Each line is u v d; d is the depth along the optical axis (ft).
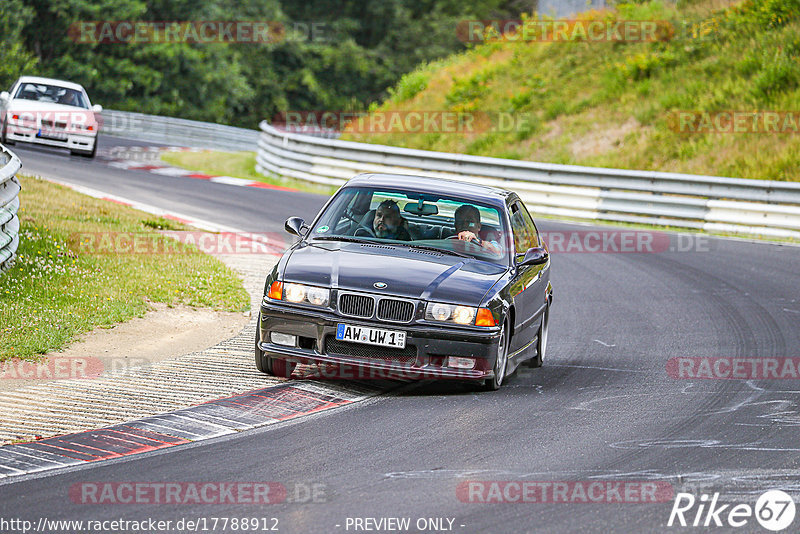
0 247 130.21
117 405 86.53
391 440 80.02
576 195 272.72
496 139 372.58
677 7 415.03
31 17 556.10
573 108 370.53
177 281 142.20
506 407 92.68
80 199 211.41
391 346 93.09
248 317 130.52
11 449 73.82
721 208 252.01
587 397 98.32
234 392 92.48
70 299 123.24
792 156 297.74
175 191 257.34
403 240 105.19
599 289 168.76
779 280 180.65
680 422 89.20
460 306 93.66
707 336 132.57
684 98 344.69
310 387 95.81
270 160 337.11
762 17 372.38
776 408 95.40
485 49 458.91
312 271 96.78
